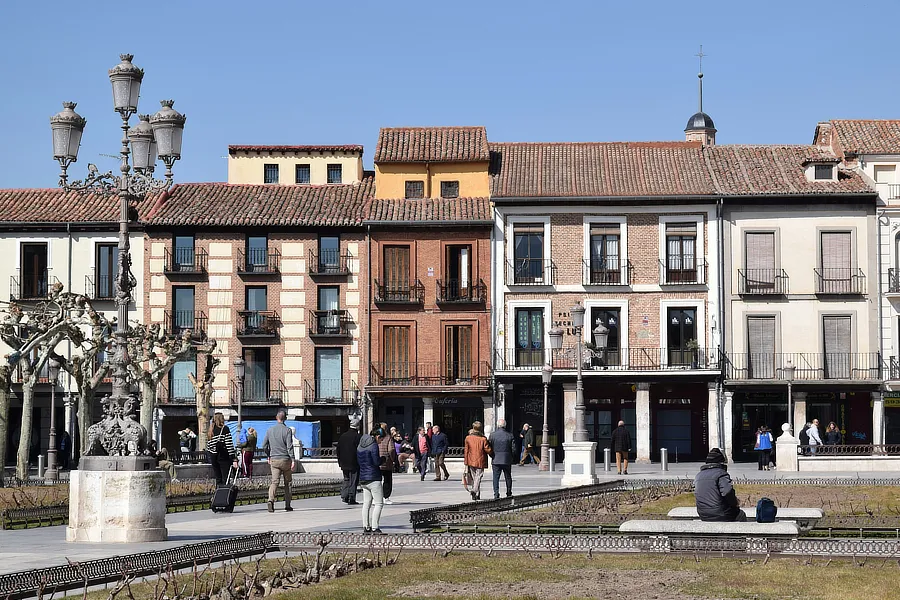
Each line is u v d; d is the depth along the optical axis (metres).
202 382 50.91
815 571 14.72
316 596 12.76
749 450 58.56
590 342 59.03
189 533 20.44
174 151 21.42
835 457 44.12
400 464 48.19
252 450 38.84
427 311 60.06
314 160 66.75
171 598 12.39
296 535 17.12
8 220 60.03
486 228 59.91
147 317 59.94
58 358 39.50
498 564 15.56
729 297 58.84
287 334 60.25
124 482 18.67
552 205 59.56
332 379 60.28
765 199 58.69
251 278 60.25
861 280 58.44
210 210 61.00
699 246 59.19
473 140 63.31
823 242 58.91
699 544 16.47
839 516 22.31
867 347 58.34
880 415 57.72
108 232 60.28
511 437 29.77
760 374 58.53
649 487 31.66
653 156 62.56
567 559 16.09
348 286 60.38
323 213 60.91
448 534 17.89
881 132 61.47
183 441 49.34
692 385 58.78
